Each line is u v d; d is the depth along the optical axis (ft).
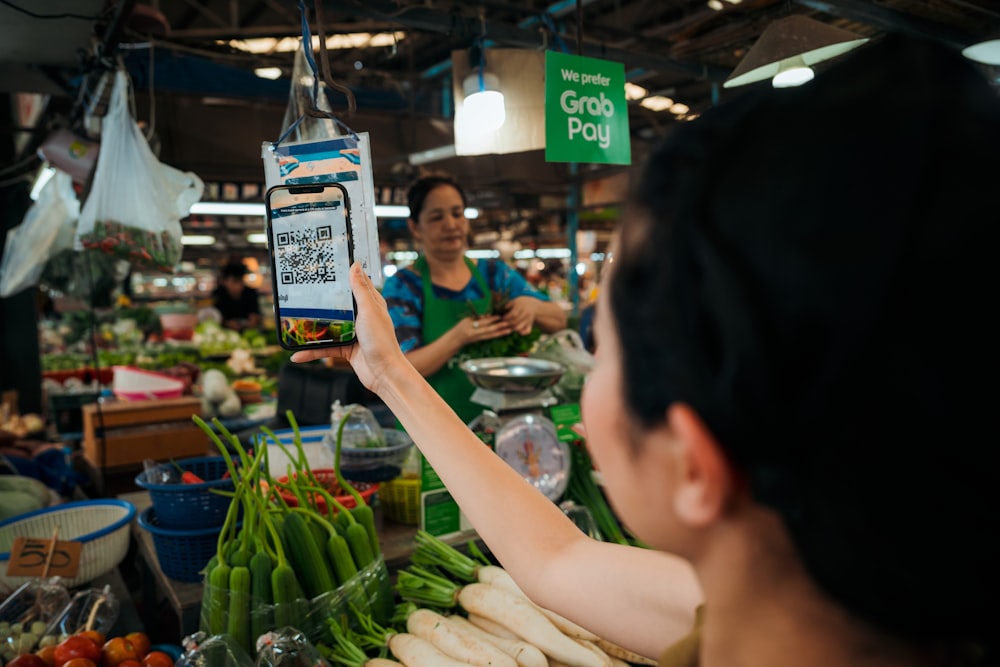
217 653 4.33
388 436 6.64
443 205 8.32
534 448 5.97
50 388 17.83
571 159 7.00
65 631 5.62
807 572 1.12
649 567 2.51
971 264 0.90
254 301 28.68
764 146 1.04
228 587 4.63
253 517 4.86
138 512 7.50
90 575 6.48
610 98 7.30
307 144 2.96
